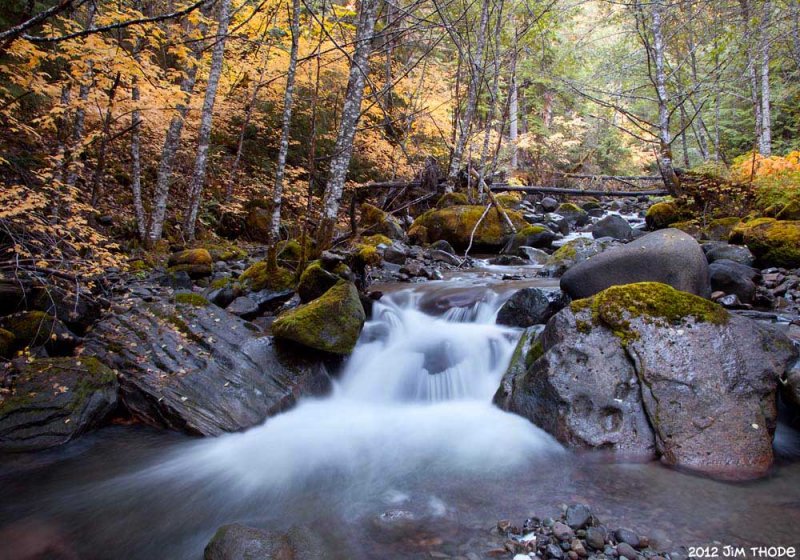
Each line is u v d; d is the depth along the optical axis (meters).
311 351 5.38
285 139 6.96
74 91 7.61
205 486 3.69
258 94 13.38
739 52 11.42
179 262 8.35
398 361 5.75
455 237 11.97
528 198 20.36
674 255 5.55
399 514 3.22
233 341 5.35
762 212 10.46
